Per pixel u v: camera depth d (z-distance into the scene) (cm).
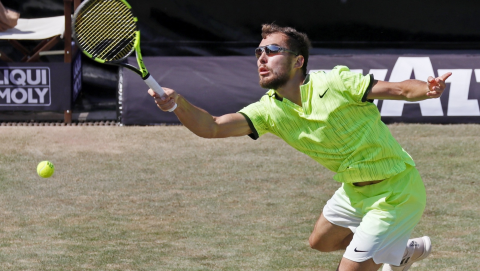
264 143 2475
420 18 2934
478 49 2953
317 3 2931
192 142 2477
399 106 2736
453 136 2533
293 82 975
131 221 1634
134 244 1467
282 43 954
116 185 1953
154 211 1716
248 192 1886
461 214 1689
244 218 1658
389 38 2966
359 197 1031
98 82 3072
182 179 2020
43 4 3041
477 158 2233
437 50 2962
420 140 2475
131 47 952
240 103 2714
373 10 2936
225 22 2931
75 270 1300
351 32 2962
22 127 2684
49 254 1395
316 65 2772
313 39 2978
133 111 2722
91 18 941
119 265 1330
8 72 2653
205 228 1582
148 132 2619
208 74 2727
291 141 1010
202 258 1379
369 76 930
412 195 998
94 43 944
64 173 2075
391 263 991
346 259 979
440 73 2736
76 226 1591
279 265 1340
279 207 1752
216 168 2141
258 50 970
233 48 2945
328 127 955
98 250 1423
